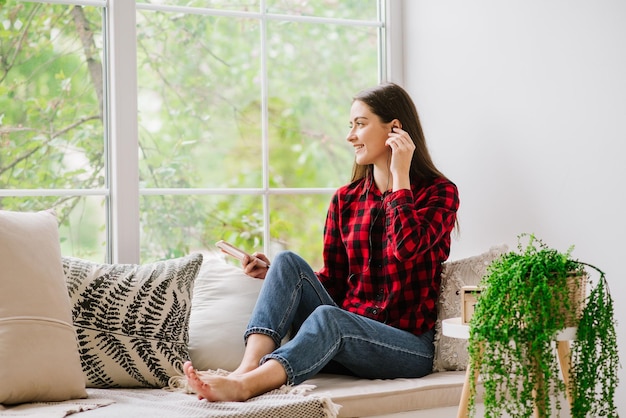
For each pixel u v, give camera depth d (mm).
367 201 2959
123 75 3154
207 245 3457
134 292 2701
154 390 2598
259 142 3600
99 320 2637
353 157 3775
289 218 3621
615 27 2721
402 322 2822
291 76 3668
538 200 3031
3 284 2334
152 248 3346
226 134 3551
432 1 3541
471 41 3334
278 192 3590
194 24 3512
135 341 2641
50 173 3168
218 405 2213
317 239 3682
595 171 2797
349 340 2572
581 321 2221
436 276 2912
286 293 2658
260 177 3598
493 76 3227
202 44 3521
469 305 2424
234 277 2975
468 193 3379
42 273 2412
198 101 3506
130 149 3168
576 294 2238
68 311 2451
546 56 2986
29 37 3166
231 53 3568
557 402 2223
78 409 2170
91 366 2604
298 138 3678
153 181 3404
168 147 3441
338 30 3752
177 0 3496
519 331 2174
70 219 3154
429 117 3588
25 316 2330
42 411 2145
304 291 2738
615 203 2727
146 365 2631
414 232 2678
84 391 2408
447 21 3459
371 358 2639
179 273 2781
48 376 2318
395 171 2771
